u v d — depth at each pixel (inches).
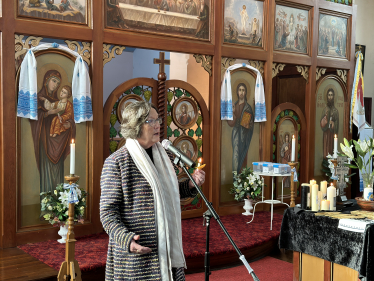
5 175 179.5
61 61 196.1
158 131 91.5
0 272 149.7
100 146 206.7
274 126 280.5
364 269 119.6
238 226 221.5
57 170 195.5
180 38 232.8
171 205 91.5
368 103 341.1
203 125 247.8
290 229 147.5
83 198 185.8
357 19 341.7
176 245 90.8
